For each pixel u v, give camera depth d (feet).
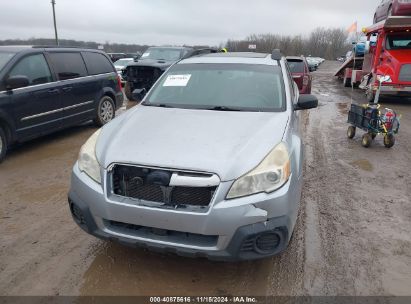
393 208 14.62
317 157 21.17
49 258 10.91
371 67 47.39
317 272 10.46
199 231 8.73
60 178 17.26
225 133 10.36
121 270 10.39
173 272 10.35
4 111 18.81
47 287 9.66
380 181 17.52
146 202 9.11
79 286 9.71
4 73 19.08
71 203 10.24
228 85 13.85
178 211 8.74
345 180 17.54
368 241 12.13
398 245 11.94
